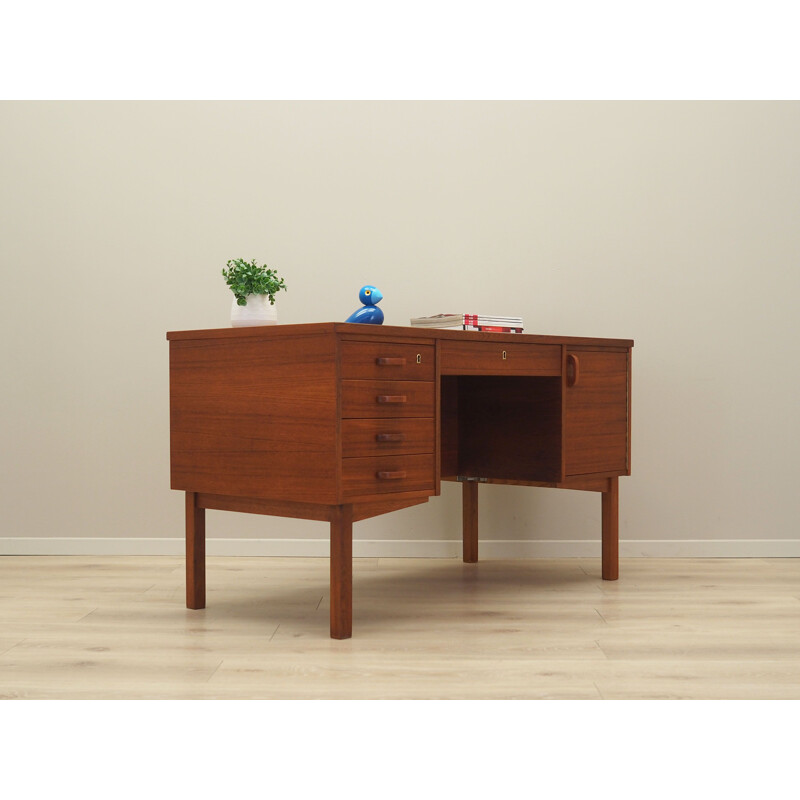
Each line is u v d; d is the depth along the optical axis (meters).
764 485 3.64
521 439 3.17
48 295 3.65
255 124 3.65
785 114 3.63
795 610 2.79
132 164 3.64
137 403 3.65
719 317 3.63
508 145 3.64
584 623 2.64
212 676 2.17
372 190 3.65
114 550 3.65
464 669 2.22
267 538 3.66
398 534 3.66
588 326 3.64
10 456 3.66
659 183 3.63
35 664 2.26
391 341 2.51
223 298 3.64
